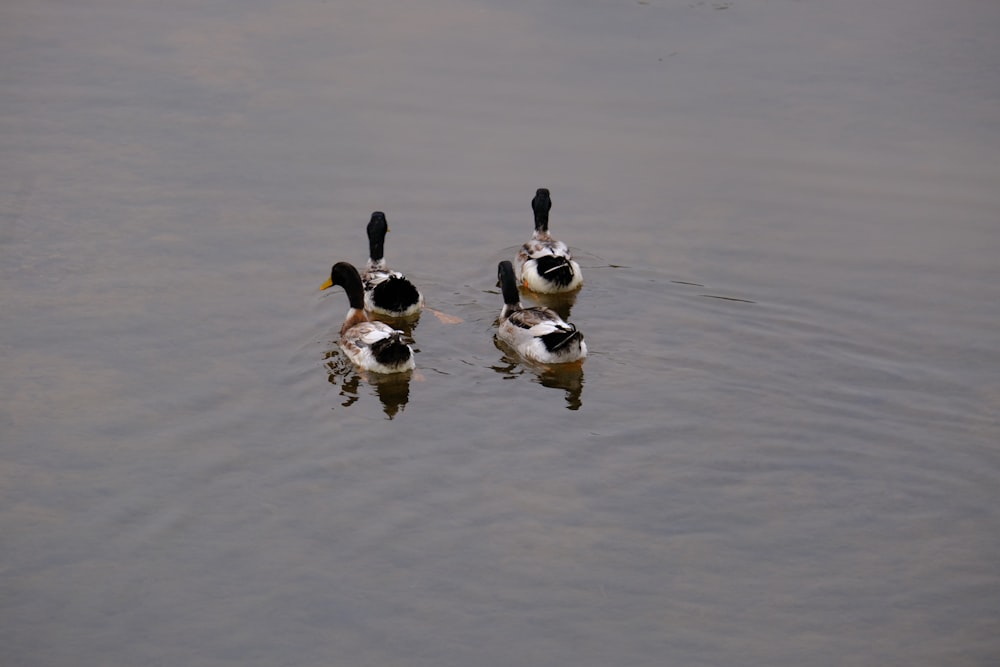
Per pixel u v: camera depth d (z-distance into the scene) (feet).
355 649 44.34
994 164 86.94
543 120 93.04
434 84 98.17
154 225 78.95
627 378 63.36
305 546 49.67
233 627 45.32
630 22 109.09
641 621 46.09
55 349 64.85
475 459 55.88
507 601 46.83
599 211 82.12
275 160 87.66
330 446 56.75
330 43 105.50
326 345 66.85
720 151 89.20
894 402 61.00
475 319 71.36
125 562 48.62
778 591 47.91
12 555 48.83
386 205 82.58
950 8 111.96
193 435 57.41
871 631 45.85
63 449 55.88
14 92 96.17
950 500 53.57
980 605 47.19
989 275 74.18
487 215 82.07
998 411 60.03
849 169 86.74
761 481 54.70
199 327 67.87
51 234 77.25
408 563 48.80
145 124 92.07
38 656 43.78
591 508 52.47
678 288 73.15
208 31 107.96
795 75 99.45
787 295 72.13
